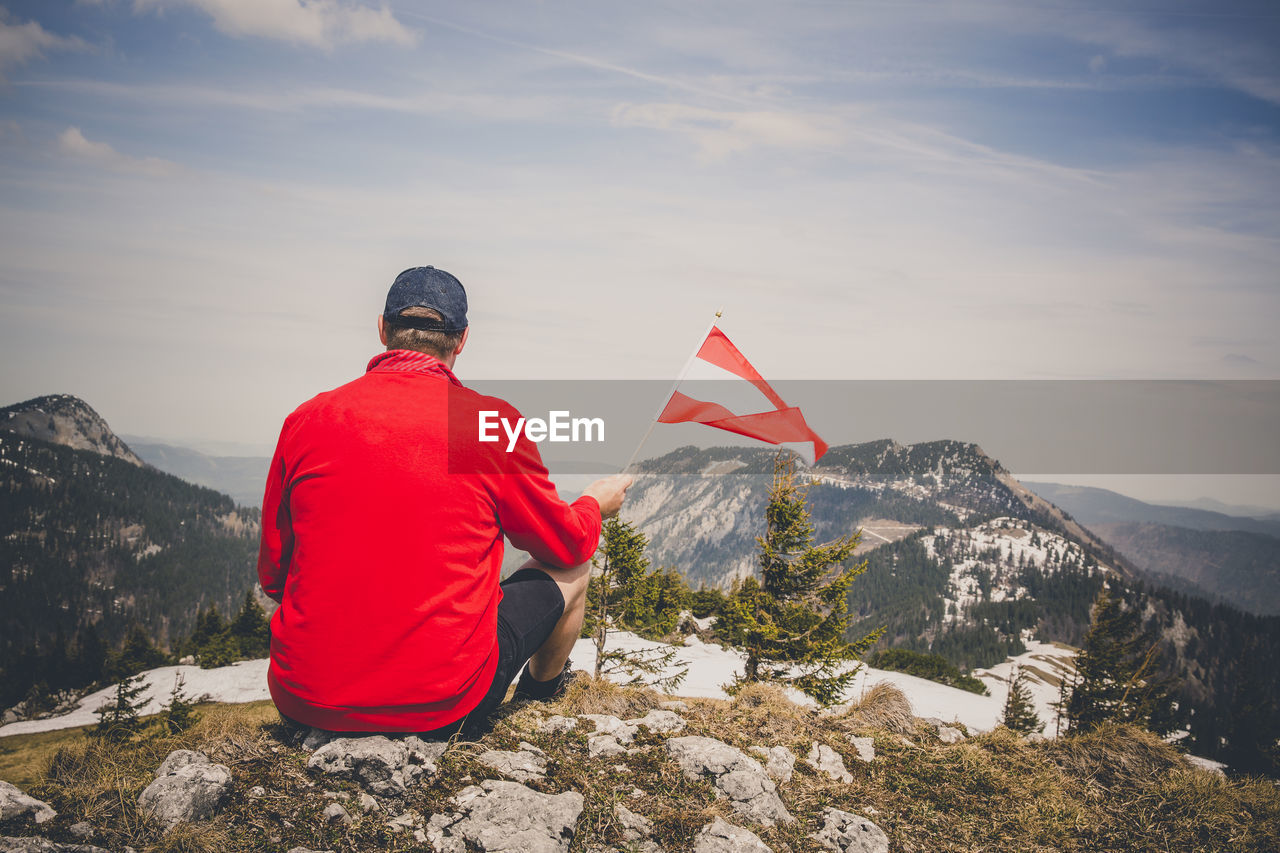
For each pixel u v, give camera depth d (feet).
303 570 8.83
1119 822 17.76
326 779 10.32
